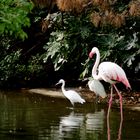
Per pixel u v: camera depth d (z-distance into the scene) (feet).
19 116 35.78
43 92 54.85
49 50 55.06
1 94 53.62
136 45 49.34
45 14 61.98
